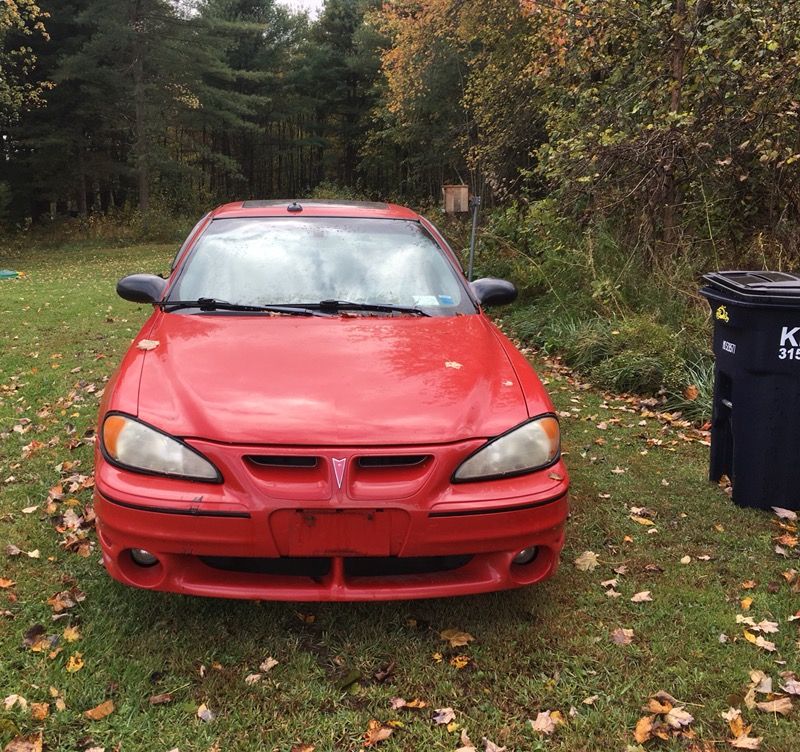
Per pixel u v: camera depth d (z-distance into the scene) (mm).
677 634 2707
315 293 3445
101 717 2193
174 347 2887
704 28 7434
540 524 2484
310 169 51938
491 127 14289
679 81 7461
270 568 2475
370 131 37969
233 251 3676
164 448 2395
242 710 2254
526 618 2791
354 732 2186
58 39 30109
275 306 3324
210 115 33188
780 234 7109
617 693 2377
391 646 2590
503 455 2480
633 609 2871
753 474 3771
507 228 10789
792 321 3533
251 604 2811
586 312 7598
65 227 28625
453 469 2414
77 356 6898
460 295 3602
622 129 8016
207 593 2398
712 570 3203
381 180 44156
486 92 14430
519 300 9102
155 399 2553
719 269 7238
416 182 31750
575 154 7902
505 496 2432
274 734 2160
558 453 2650
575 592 2982
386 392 2584
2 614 2682
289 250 3691
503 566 2492
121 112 29844
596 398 5934
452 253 3979
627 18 7922
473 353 2957
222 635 2613
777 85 6457
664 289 7211
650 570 3186
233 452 2344
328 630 2666
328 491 2314
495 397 2662
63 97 29844
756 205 7551
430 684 2406
